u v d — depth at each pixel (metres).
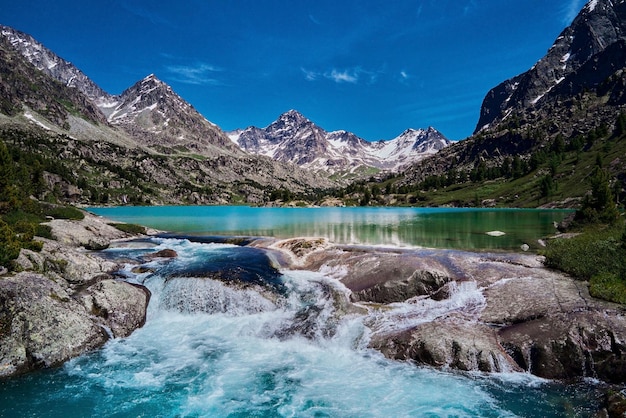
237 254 37.03
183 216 116.31
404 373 17.56
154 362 19.05
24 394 15.98
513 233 52.47
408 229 61.66
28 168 146.25
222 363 19.02
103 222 54.78
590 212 47.28
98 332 21.14
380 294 24.38
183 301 26.14
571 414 14.09
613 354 16.08
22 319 19.00
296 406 15.22
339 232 57.88
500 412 14.43
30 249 26.88
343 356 19.50
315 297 25.06
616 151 152.00
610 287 20.50
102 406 15.20
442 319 20.97
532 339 17.69
